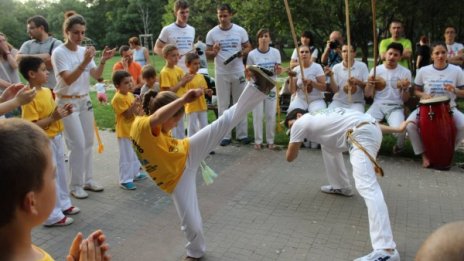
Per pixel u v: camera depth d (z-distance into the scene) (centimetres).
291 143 423
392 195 495
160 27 5616
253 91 352
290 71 678
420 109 586
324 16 1447
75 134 478
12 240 122
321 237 399
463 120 585
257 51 684
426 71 637
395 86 653
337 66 691
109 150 705
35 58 404
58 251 381
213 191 517
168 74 618
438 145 568
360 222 428
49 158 126
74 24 460
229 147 703
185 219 347
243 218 442
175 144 339
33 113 403
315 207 465
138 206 479
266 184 537
